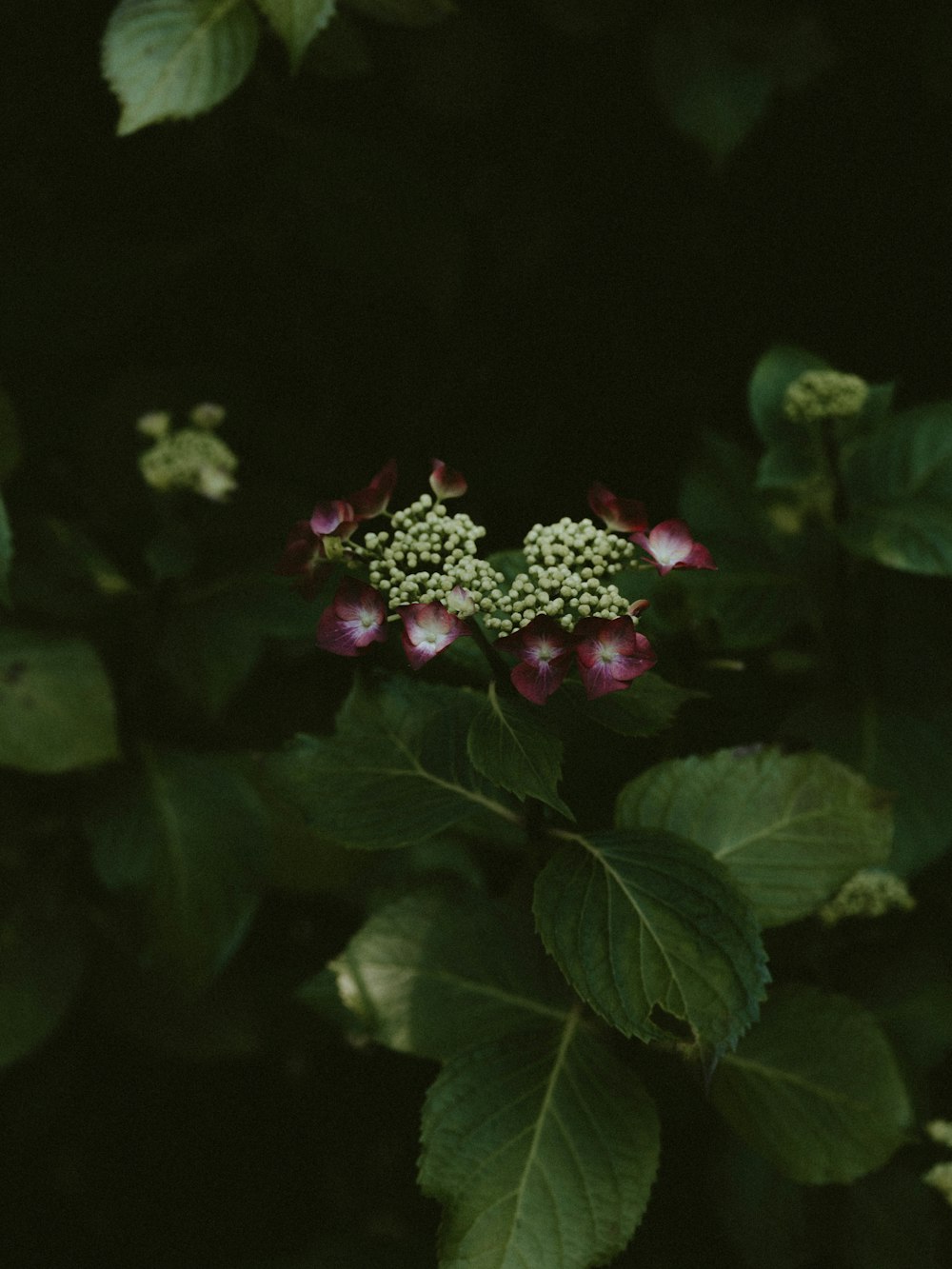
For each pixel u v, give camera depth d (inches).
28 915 43.5
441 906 33.9
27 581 41.6
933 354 49.5
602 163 47.3
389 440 51.8
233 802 42.0
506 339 51.0
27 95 46.1
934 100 44.5
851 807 32.6
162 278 48.2
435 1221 44.3
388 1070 50.8
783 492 42.4
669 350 50.2
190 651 41.2
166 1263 49.8
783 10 41.9
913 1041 39.7
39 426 48.8
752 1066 33.7
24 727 39.3
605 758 34.2
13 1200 50.9
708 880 29.2
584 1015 32.5
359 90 45.9
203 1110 52.2
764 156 46.7
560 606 27.7
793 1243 39.0
